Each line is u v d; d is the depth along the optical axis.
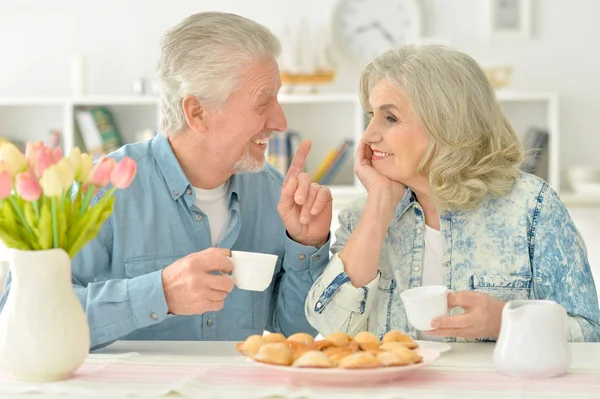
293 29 4.70
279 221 2.22
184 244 2.09
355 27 4.72
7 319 1.47
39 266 1.45
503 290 1.98
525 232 1.99
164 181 2.09
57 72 4.88
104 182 1.53
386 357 1.42
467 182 1.98
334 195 4.52
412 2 4.67
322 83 4.62
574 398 1.34
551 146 4.48
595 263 4.37
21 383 1.47
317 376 1.42
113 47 4.84
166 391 1.38
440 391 1.39
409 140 1.98
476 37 4.70
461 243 2.02
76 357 1.48
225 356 1.68
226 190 2.16
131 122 4.85
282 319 2.15
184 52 2.00
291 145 4.65
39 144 1.50
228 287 1.66
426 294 1.69
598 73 4.68
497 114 2.04
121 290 1.73
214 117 2.00
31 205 1.46
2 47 4.88
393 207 1.99
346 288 1.90
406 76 1.97
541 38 4.68
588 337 1.86
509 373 1.49
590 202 4.38
